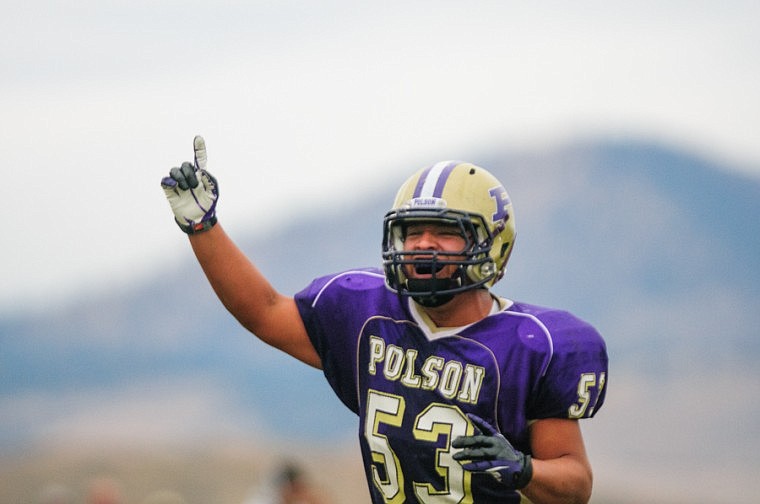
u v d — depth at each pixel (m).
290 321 16.06
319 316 15.87
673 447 156.75
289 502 43.38
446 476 14.91
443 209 15.06
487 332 15.12
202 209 15.77
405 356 15.27
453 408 14.97
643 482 142.50
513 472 14.09
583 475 14.84
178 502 93.88
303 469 44.16
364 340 15.58
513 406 14.95
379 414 15.33
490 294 15.64
